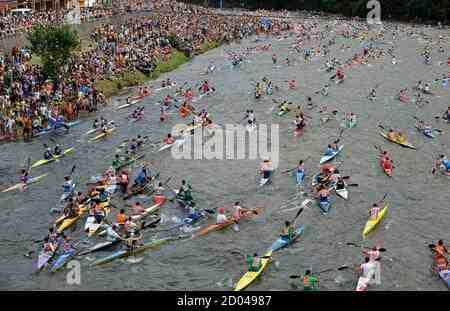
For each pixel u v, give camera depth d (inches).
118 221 1651.1
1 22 3750.0
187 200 1813.5
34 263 1492.4
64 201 1829.5
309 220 1737.2
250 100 3115.2
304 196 1897.1
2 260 1503.4
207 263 1512.1
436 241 1633.9
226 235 1651.1
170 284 1417.3
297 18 7214.6
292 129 2605.8
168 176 2065.7
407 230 1690.5
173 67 4003.4
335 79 3592.5
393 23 6752.0
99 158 2230.6
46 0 5374.0
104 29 4242.1
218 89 3361.2
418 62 4173.2
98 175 2060.8
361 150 2333.9
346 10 7554.1
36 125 2454.5
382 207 1824.6
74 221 1694.1
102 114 2800.2
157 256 1540.4
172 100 3041.3
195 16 6146.7
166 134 2522.1
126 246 1565.0
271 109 2930.6
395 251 1573.6
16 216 1753.2
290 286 1409.9
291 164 2183.8
